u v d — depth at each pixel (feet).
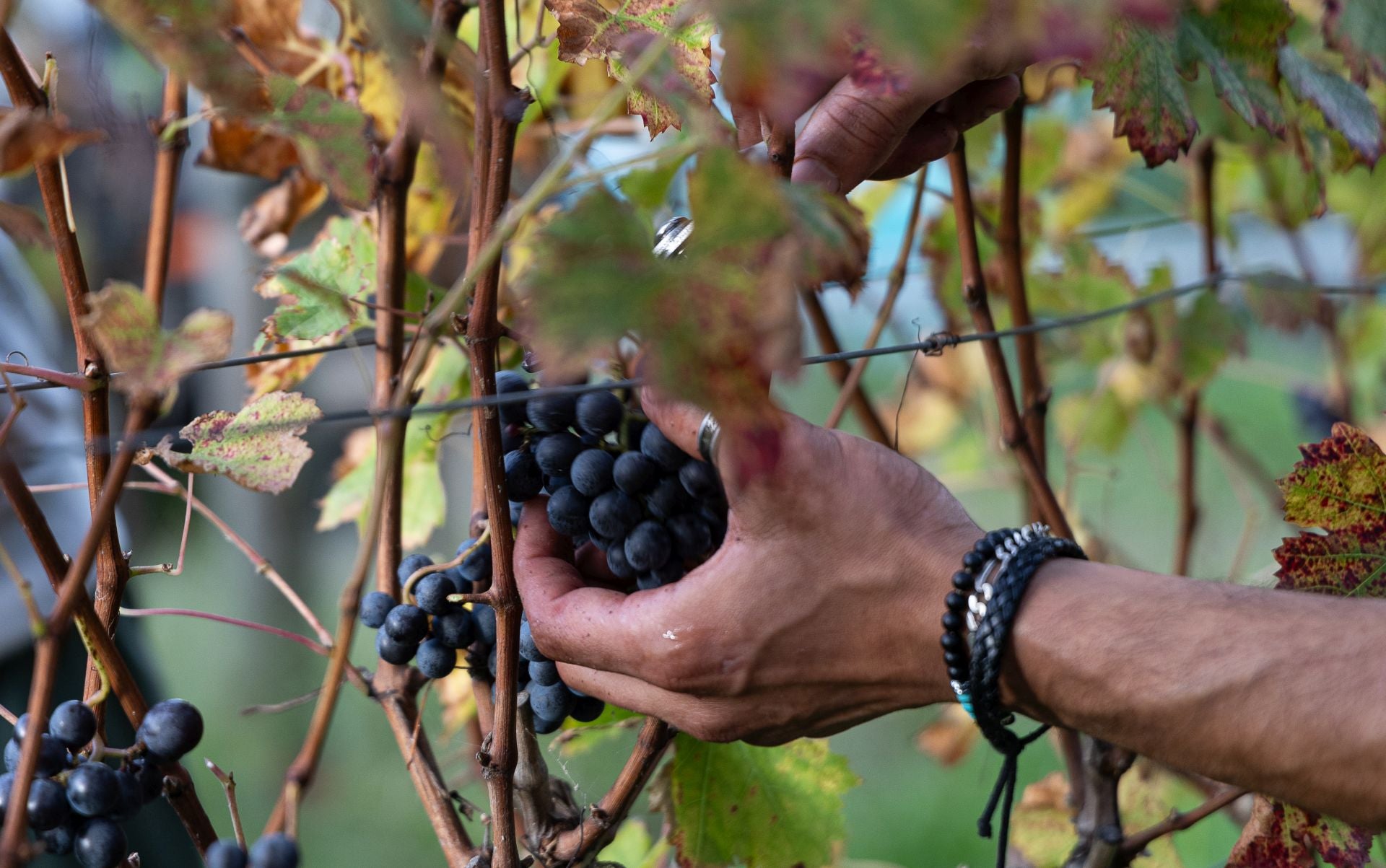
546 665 2.88
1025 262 4.21
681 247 2.63
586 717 2.98
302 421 2.69
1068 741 3.59
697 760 3.19
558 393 2.66
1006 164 3.38
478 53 2.79
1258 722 2.65
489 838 2.96
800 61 2.21
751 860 3.18
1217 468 8.42
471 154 3.25
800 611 2.75
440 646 2.86
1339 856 3.00
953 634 2.71
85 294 2.73
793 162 2.73
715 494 2.80
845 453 2.76
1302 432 5.90
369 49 3.34
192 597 8.18
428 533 3.50
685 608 2.75
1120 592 2.73
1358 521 2.99
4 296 3.90
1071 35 2.20
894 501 2.75
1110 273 4.13
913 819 6.60
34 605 2.47
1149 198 4.67
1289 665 2.66
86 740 2.61
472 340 2.69
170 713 2.64
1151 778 3.66
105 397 2.74
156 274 3.13
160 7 2.37
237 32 3.28
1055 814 3.64
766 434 2.30
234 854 2.58
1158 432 9.37
